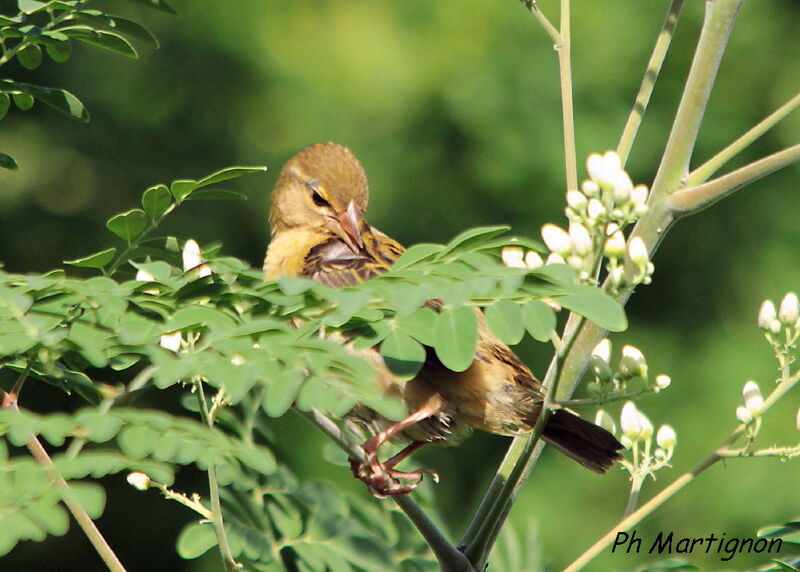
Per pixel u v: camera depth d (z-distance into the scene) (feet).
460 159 55.72
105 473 10.44
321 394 10.86
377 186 55.16
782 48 58.59
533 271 12.75
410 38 56.70
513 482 16.88
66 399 49.01
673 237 57.47
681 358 55.42
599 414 19.04
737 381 53.67
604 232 15.24
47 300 13.26
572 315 18.63
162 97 57.36
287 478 20.22
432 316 12.46
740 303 56.75
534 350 53.88
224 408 19.74
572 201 15.52
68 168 57.62
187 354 11.62
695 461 51.57
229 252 56.29
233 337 11.75
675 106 56.34
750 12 59.00
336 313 12.05
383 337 12.30
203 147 57.26
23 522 9.57
